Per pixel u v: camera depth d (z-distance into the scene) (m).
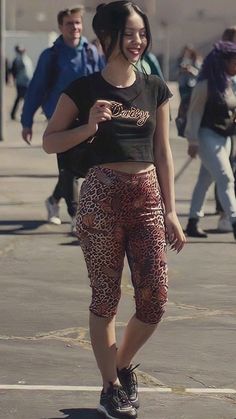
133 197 5.22
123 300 8.04
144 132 5.26
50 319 7.45
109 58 5.22
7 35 51.41
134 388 5.52
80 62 10.32
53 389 5.90
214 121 10.02
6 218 11.81
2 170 16.52
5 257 9.63
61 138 5.21
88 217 5.24
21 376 6.13
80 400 5.73
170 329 7.21
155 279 5.23
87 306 7.83
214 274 9.03
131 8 5.18
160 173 5.41
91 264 5.31
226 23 60.75
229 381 6.11
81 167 5.32
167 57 58.22
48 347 6.75
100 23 5.21
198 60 21.31
